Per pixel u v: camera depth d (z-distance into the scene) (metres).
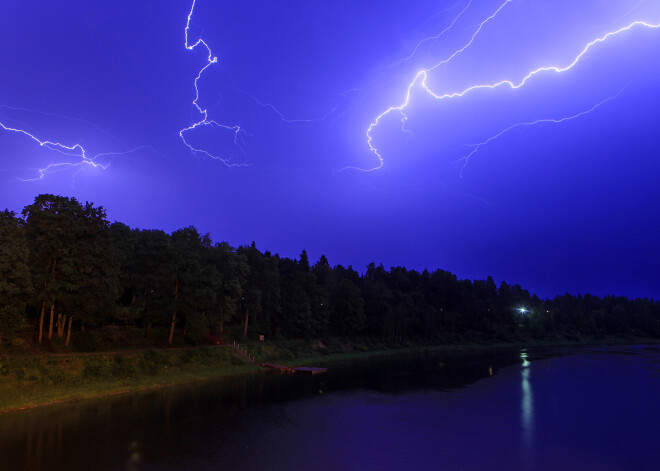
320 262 138.75
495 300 156.38
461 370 66.00
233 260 69.06
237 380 52.12
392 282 143.25
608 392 45.97
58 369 38.69
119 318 51.59
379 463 23.20
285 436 28.05
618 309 172.75
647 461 24.48
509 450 25.98
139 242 63.47
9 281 36.38
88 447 24.73
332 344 92.38
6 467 21.36
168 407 35.75
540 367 70.31
